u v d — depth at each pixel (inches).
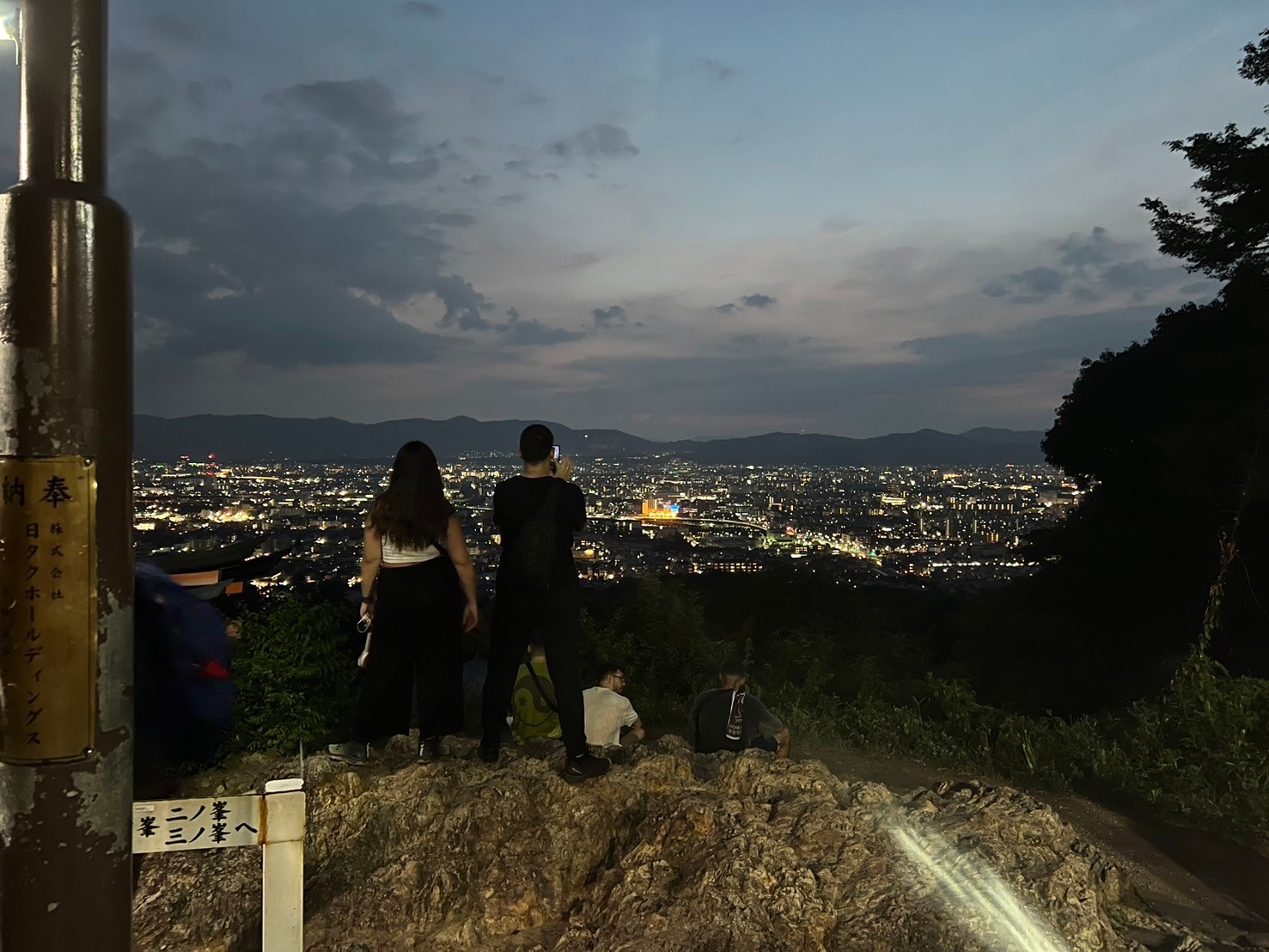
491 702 156.0
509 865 132.8
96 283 73.2
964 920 117.8
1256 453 526.6
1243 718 256.8
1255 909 169.8
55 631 71.0
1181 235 642.2
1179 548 649.0
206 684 166.6
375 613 167.6
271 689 195.3
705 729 206.4
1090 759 261.1
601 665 347.9
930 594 989.2
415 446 168.7
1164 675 539.5
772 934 118.2
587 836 138.9
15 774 70.7
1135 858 194.2
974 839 135.7
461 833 136.3
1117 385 727.7
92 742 72.3
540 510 152.4
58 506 71.1
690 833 134.5
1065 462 783.7
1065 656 619.2
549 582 150.6
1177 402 653.3
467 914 128.8
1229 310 635.5
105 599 73.3
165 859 141.6
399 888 130.3
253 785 165.2
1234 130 603.5
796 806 142.3
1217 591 312.8
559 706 150.6
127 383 75.8
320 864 142.2
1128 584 663.1
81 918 71.7
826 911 123.0
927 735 291.1
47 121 73.5
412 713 244.8
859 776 253.3
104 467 73.5
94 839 72.4
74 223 72.3
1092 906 126.5
